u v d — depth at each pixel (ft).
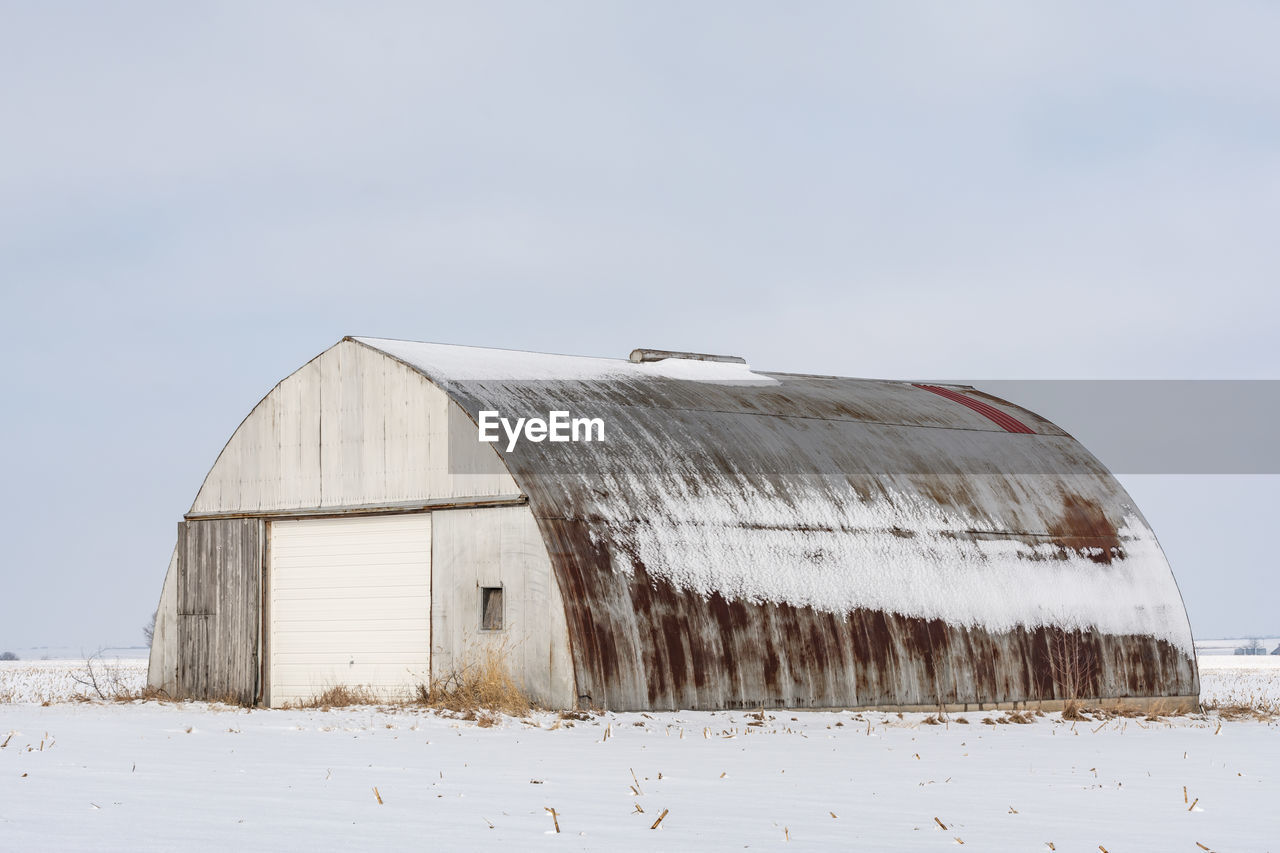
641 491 94.32
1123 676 112.47
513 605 88.94
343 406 101.14
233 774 54.08
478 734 73.51
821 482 104.88
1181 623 118.62
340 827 41.32
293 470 103.60
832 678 95.50
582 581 87.04
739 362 130.41
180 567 109.60
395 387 98.12
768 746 70.85
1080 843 41.34
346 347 101.55
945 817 46.39
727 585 93.25
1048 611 109.81
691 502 96.07
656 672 87.71
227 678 105.29
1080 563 114.93
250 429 106.73
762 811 46.75
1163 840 42.16
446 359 102.53
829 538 100.99
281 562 104.01
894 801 50.34
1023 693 105.81
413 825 42.01
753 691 91.56
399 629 96.63
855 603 98.94
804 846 39.68
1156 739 80.38
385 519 98.17
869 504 105.91
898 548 104.32
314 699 96.32
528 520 88.94
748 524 97.55
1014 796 52.49
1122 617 114.52
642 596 88.99
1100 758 68.03
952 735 80.59
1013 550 111.34
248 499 106.22
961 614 104.27
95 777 52.16
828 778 57.16
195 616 108.17
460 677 90.99
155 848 36.99
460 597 92.12
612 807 46.88
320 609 101.30
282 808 45.01
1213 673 292.20
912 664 100.01
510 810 45.65
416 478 96.02
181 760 58.59
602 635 86.28
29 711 85.61
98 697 109.19
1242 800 52.13
